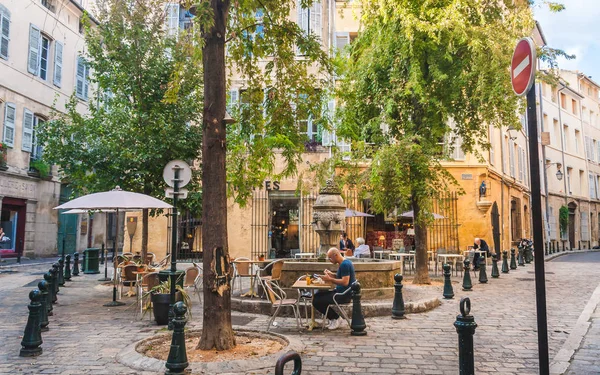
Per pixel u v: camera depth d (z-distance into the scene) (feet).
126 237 67.67
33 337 19.97
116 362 18.89
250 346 20.68
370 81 48.01
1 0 71.31
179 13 58.54
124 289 41.34
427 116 46.55
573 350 20.68
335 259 25.45
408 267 63.05
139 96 43.01
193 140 44.47
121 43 42.47
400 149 42.42
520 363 19.04
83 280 49.01
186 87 44.27
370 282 32.68
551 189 114.83
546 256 84.94
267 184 66.64
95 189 42.22
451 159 48.11
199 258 66.80
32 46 78.18
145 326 26.16
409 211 61.62
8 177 72.59
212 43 21.02
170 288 25.67
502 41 40.37
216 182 20.34
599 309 31.09
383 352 20.58
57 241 85.61
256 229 66.49
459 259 59.21
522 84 13.46
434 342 22.45
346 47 50.88
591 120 143.23
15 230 76.28
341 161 47.11
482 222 69.46
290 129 28.99
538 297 12.48
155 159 42.39
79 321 27.61
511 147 89.40
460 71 43.52
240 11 26.48
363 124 49.24
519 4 41.83
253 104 28.68
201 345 19.93
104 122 44.45
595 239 136.87
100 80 43.70
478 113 47.85
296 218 68.44
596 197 140.36
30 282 47.70
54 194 84.84
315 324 26.02
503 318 28.58
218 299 20.07
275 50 28.66
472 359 14.23
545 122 116.98
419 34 42.16
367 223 73.92
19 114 75.66
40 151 81.15
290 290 31.24
